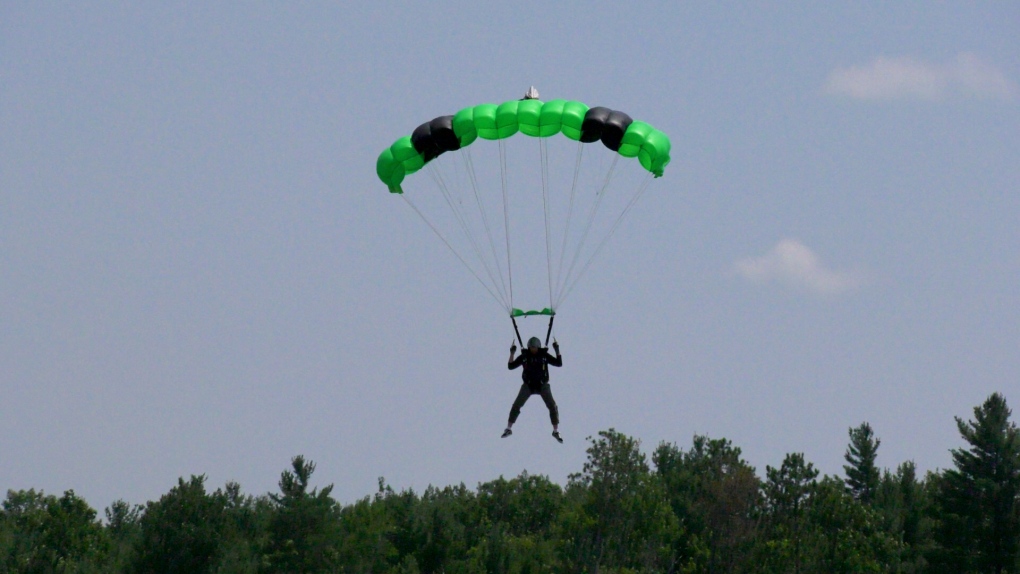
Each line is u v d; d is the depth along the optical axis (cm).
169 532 14012
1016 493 15850
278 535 14425
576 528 16688
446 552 15900
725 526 17175
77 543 14862
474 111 7519
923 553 16038
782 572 15675
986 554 15650
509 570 15712
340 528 14988
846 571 15638
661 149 7388
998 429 16125
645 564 16238
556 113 7419
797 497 17400
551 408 6825
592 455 17012
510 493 19388
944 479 16400
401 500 17800
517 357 6894
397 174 7781
